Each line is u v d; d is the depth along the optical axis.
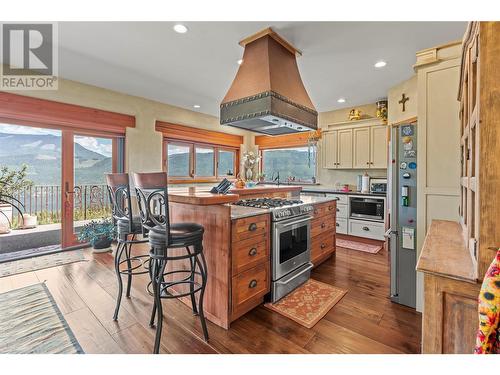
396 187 2.24
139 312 2.01
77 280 2.60
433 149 1.99
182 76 3.40
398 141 2.24
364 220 4.19
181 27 2.24
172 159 5.08
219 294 1.86
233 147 6.34
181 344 1.63
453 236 1.42
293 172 6.07
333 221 3.43
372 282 2.63
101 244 3.53
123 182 2.04
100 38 2.44
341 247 3.93
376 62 2.94
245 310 2.01
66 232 3.67
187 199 1.78
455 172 1.91
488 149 0.82
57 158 3.58
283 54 2.57
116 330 1.77
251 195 3.16
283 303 2.19
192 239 1.64
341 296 2.32
